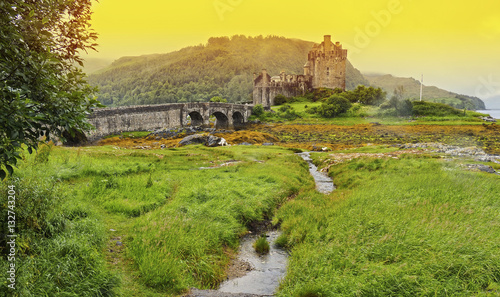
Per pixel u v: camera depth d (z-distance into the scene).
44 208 8.10
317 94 182.62
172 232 9.50
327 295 6.85
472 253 7.53
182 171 23.50
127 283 7.01
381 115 133.75
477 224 9.34
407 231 9.14
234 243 11.42
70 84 6.52
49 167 16.12
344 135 91.50
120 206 12.15
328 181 25.42
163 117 91.06
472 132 90.31
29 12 5.68
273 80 179.38
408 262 7.56
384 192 14.90
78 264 6.71
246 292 8.02
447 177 17.75
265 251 10.94
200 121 110.75
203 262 8.77
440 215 10.45
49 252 6.81
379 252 8.28
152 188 15.40
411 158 28.27
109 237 9.44
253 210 14.22
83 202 11.48
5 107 5.13
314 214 13.08
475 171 22.55
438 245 8.02
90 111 6.51
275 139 77.38
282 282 8.25
